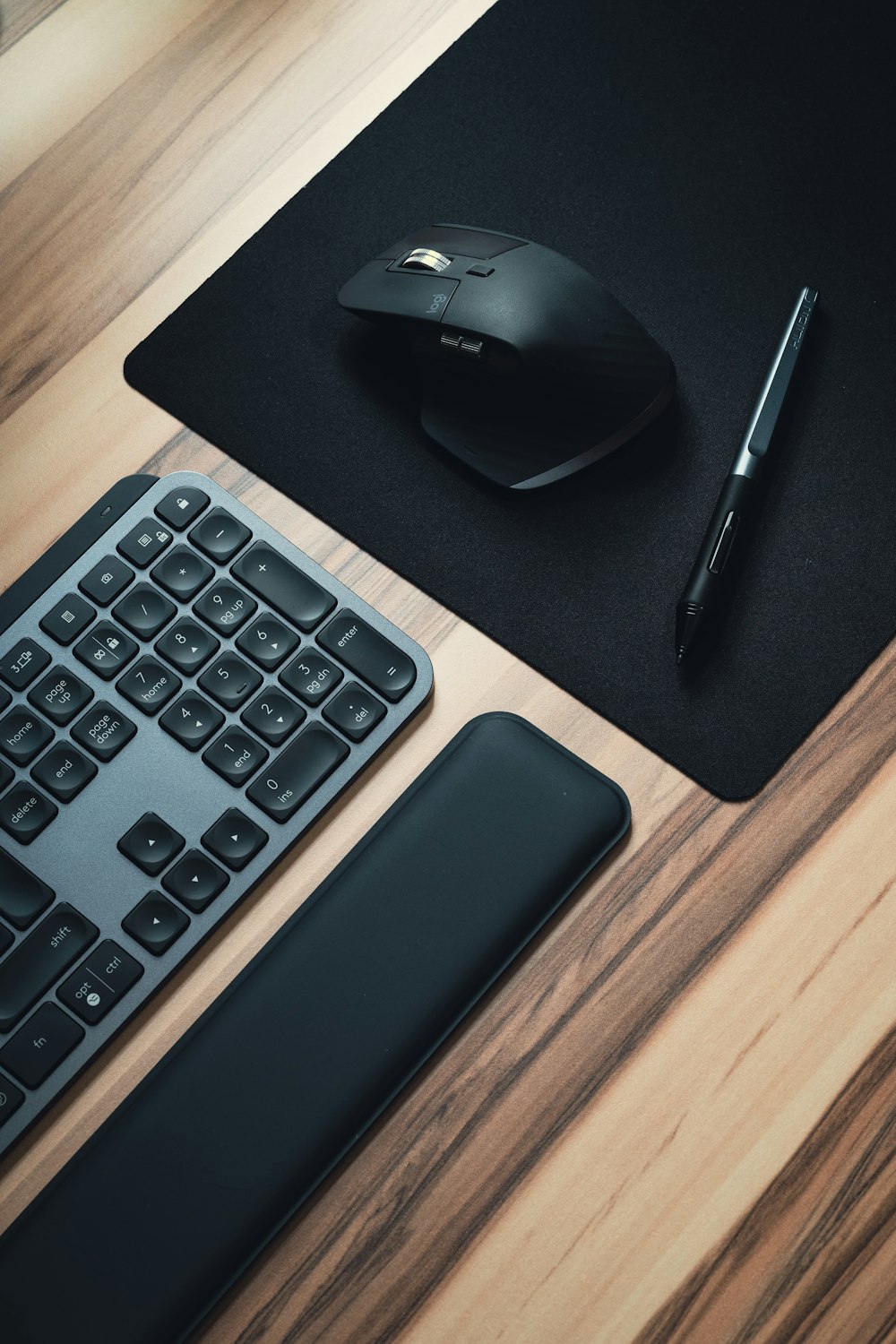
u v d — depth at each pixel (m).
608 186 0.63
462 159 0.65
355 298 0.59
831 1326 0.45
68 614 0.54
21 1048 0.49
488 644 0.55
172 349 0.61
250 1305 0.46
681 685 0.54
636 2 0.67
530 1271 0.46
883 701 0.53
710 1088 0.48
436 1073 0.49
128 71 0.67
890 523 0.56
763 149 0.63
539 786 0.52
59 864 0.51
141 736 0.52
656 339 0.60
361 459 0.58
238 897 0.51
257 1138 0.47
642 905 0.51
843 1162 0.47
